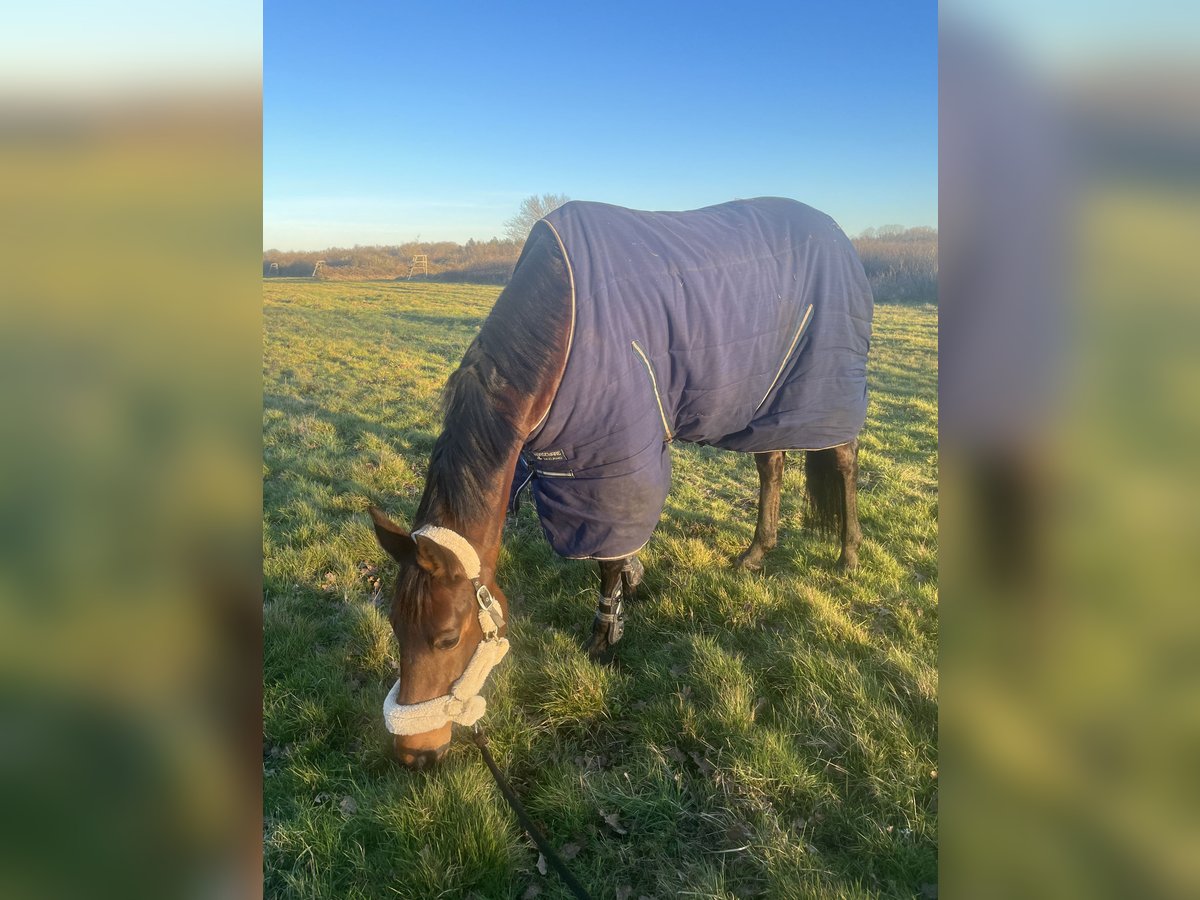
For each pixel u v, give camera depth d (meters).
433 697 2.15
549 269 2.61
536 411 2.53
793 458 6.41
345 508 5.09
